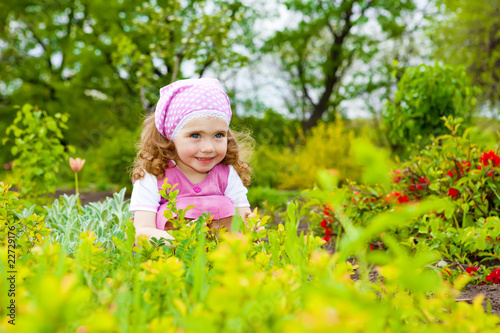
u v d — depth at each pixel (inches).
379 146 570.3
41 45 680.4
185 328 30.2
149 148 91.6
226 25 344.2
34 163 185.5
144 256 54.2
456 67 209.6
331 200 30.5
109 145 349.7
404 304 44.9
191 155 85.3
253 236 64.7
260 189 278.2
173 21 353.4
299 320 26.1
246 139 112.8
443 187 123.5
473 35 557.6
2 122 649.0
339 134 426.3
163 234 78.2
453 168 127.8
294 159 432.8
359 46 714.2
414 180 129.8
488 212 118.4
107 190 370.6
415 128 206.1
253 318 28.3
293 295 38.4
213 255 33.1
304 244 52.6
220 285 42.2
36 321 21.2
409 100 203.9
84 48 645.9
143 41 598.2
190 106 84.6
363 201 126.1
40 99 668.1
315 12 708.0
